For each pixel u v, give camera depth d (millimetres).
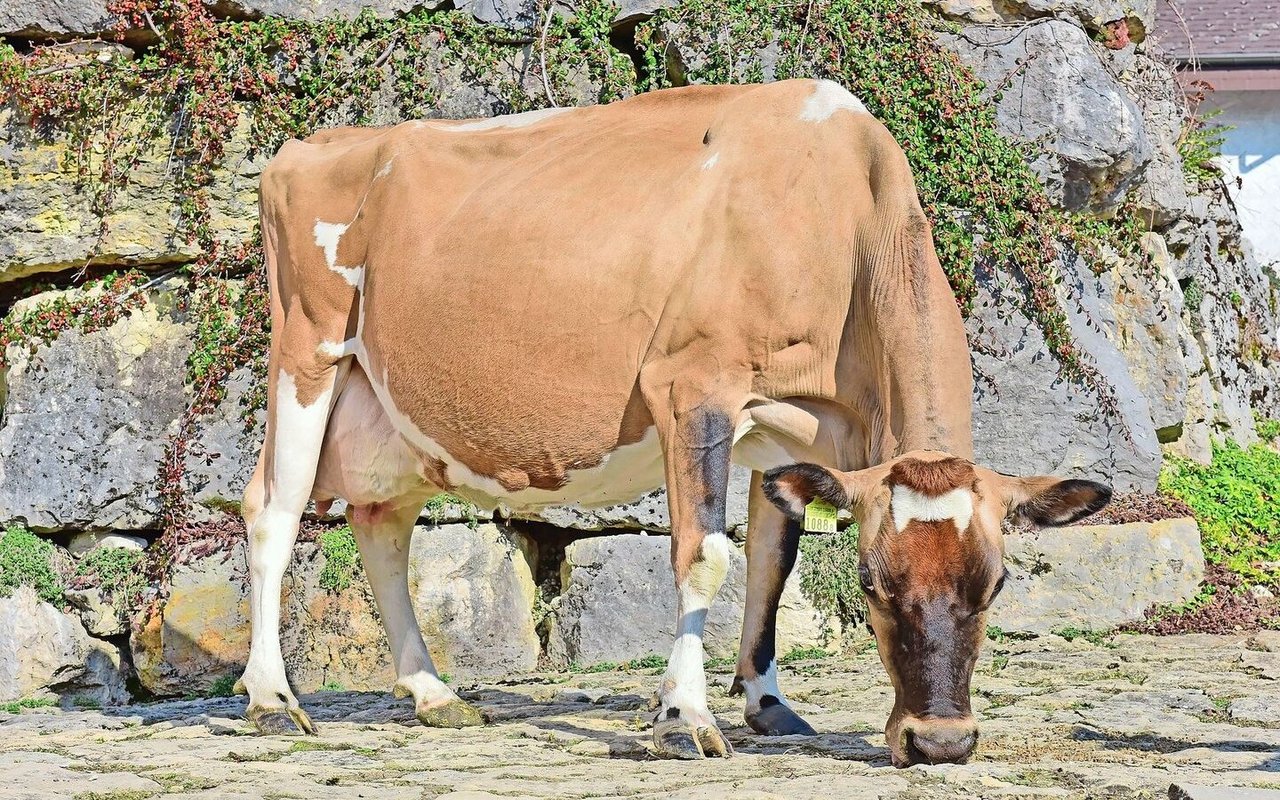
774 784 4160
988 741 5074
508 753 5230
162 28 9406
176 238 9320
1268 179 18625
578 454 5613
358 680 8742
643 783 4359
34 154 9250
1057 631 9047
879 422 5066
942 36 10180
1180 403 10594
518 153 6172
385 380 6266
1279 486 10797
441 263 5984
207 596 8852
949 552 4176
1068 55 10156
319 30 9477
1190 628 8977
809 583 9094
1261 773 4293
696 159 5445
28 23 9375
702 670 5000
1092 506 4352
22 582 8750
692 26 9672
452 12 9641
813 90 5434
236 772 4809
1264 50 18250
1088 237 10234
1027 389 9617
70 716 6977
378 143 6512
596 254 5457
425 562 8984
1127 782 4109
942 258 9477
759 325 5090
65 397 9117
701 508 5039
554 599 9414
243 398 9203
